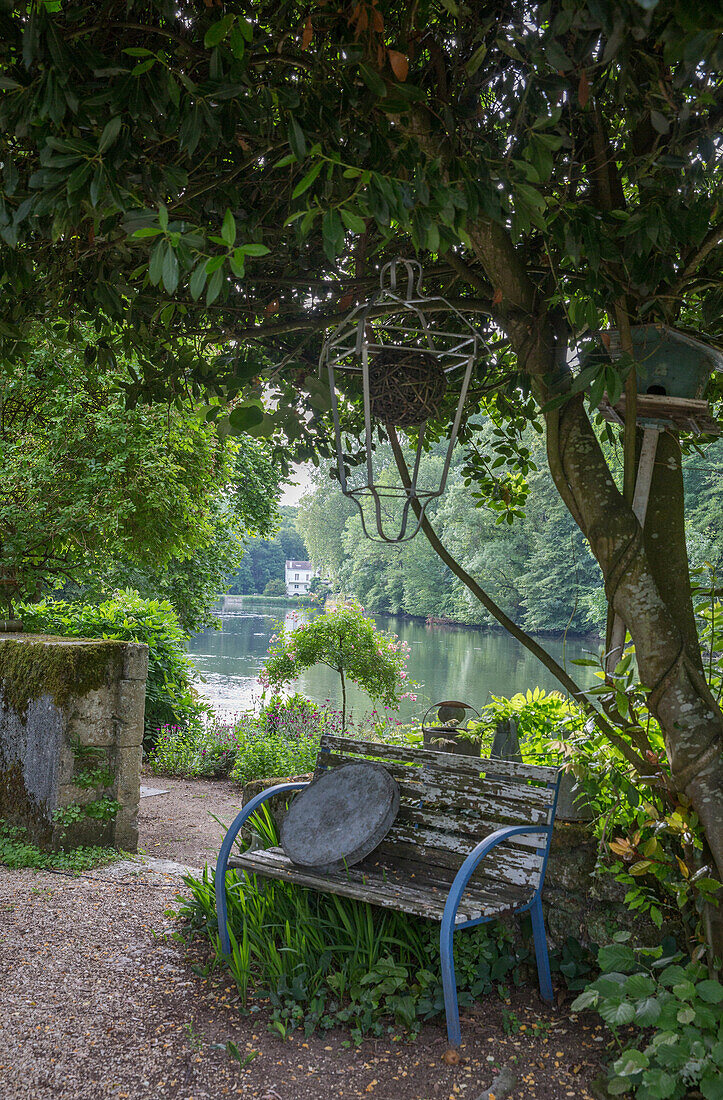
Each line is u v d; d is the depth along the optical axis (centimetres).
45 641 516
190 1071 243
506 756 348
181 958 324
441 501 5075
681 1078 222
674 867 264
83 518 914
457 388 406
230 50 203
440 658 3366
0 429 942
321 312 343
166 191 234
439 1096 230
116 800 500
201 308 327
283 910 326
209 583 1491
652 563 276
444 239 222
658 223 226
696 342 263
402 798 329
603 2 165
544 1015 278
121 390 884
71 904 396
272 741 841
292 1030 267
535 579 4325
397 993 282
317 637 922
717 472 2795
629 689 256
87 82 205
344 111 214
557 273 294
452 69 237
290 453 444
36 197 204
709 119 221
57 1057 250
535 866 289
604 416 296
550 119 210
